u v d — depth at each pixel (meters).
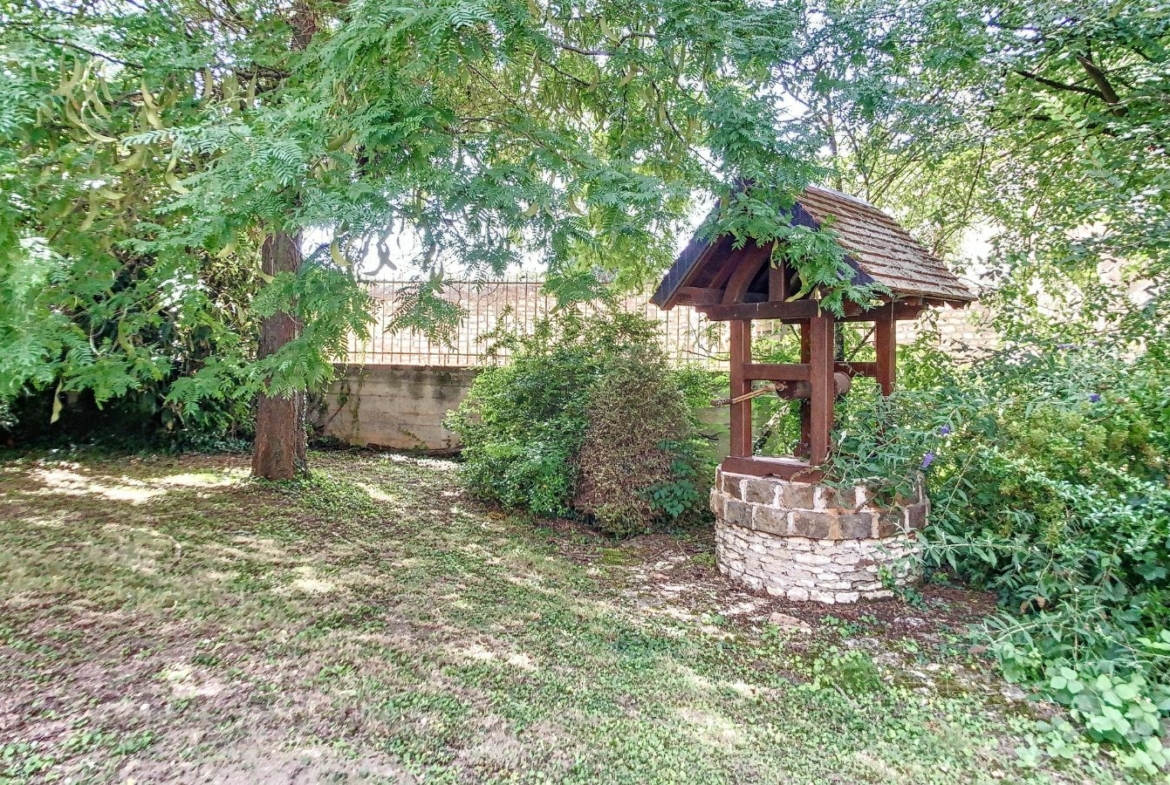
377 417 9.55
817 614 3.82
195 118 3.14
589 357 6.34
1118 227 4.22
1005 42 4.38
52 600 3.77
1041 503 3.68
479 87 3.90
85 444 8.59
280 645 3.31
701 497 5.59
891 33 3.72
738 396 4.38
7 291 2.71
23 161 2.99
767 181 3.26
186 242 2.75
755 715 2.78
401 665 3.14
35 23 3.10
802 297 3.94
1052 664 3.02
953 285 4.46
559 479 5.75
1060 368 3.94
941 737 2.63
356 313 2.92
